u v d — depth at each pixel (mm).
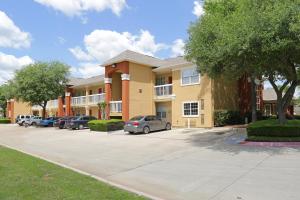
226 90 30562
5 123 65812
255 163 12172
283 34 14531
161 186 9602
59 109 53281
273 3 15430
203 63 18172
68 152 18000
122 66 35406
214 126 28656
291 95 19125
